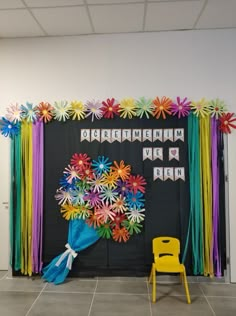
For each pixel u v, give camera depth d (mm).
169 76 3615
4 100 3688
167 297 3014
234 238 3418
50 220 3562
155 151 3529
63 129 3586
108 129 3559
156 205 3518
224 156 3488
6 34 3637
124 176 3500
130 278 3479
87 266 3523
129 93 3633
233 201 3441
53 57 3691
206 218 3449
